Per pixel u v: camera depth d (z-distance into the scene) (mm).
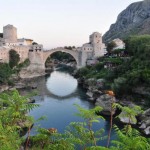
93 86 122812
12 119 25000
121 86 96438
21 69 178625
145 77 91188
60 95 117875
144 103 88375
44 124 75438
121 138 20500
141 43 132000
